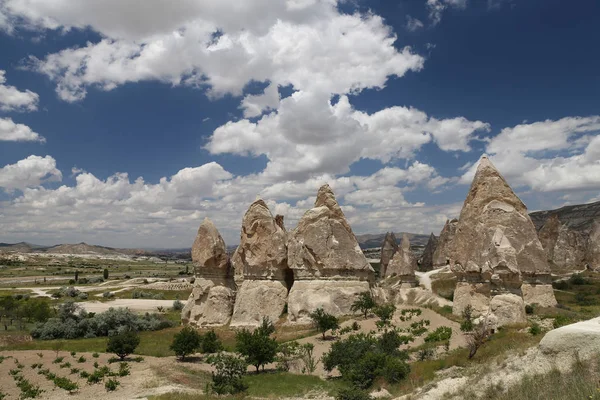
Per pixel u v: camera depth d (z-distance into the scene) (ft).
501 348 95.76
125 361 139.64
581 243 306.14
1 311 256.93
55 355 151.02
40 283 483.51
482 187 180.96
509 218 172.55
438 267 279.49
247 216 212.23
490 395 68.39
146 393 102.99
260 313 193.06
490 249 148.77
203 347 150.51
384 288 234.58
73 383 109.50
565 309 160.15
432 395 79.20
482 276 161.27
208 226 213.87
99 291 411.95
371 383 101.76
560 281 246.06
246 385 107.96
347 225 204.95
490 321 130.21
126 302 344.90
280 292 199.11
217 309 204.64
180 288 425.69
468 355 99.76
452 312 169.68
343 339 145.48
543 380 63.93
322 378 117.39
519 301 135.33
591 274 261.65
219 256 211.00
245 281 205.46
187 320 211.82
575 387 57.82
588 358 63.98
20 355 151.12
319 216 198.29
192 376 121.80
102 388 108.47
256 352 123.95
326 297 183.01
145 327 218.38
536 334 107.86
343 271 192.44
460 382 80.89
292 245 197.57
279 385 110.63
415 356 118.11
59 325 213.46
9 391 108.06
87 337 209.67
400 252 247.70
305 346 136.87
